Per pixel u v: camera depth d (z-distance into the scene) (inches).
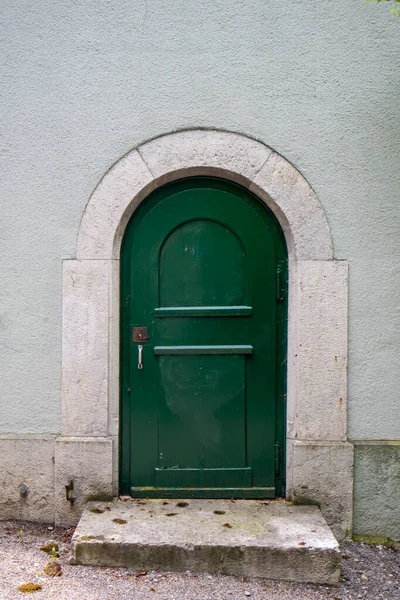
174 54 123.5
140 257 127.7
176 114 123.7
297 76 123.1
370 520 123.3
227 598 96.8
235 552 103.4
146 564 103.9
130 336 128.0
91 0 123.6
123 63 123.7
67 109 124.6
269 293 127.4
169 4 123.2
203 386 128.1
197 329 127.6
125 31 123.6
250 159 123.6
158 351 127.5
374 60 123.0
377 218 123.5
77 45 124.1
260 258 127.4
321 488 122.7
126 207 124.5
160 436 127.9
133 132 124.2
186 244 127.9
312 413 123.6
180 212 127.6
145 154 123.9
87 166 124.5
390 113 123.1
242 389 127.6
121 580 100.5
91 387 124.6
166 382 128.0
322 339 123.6
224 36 123.2
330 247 123.5
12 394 125.9
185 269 128.1
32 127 125.0
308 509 120.6
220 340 127.6
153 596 96.2
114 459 125.3
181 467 127.5
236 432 127.7
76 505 124.1
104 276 124.4
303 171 123.6
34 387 125.7
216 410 127.9
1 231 125.3
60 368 125.8
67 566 104.7
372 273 123.5
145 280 128.0
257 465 127.4
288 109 123.4
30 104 125.0
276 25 122.9
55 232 125.3
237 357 127.5
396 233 123.6
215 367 127.6
